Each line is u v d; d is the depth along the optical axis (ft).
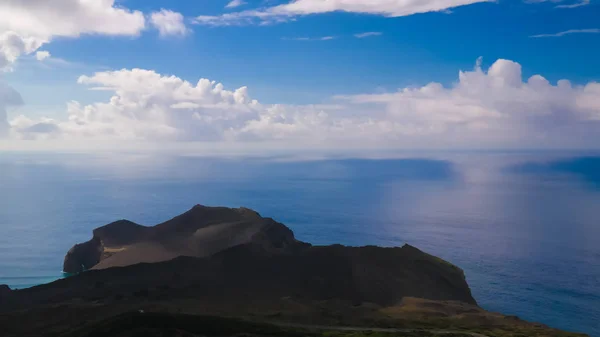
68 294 616.39
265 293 646.74
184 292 605.31
